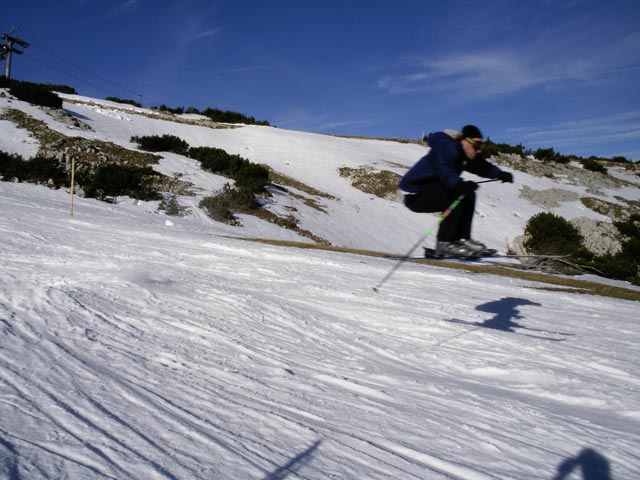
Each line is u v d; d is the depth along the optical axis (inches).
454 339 285.3
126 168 1387.8
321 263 608.7
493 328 330.3
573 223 1374.3
